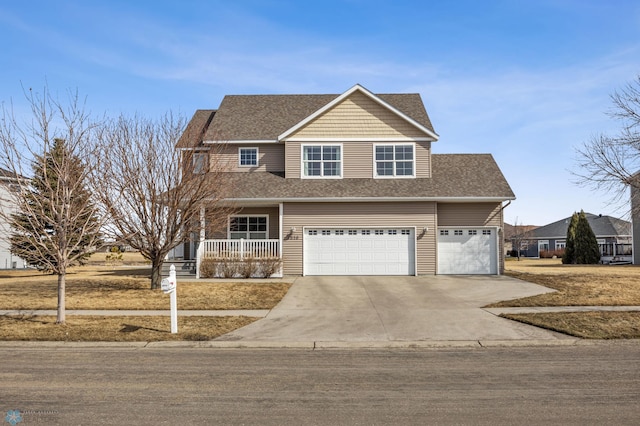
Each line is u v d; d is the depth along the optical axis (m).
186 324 12.58
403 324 12.51
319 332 11.73
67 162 12.96
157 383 7.57
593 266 30.61
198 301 16.02
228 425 5.75
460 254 22.58
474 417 5.96
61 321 12.61
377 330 11.89
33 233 13.48
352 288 18.33
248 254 21.64
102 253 56.78
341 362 9.04
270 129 25.02
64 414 6.13
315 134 23.53
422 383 7.52
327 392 7.06
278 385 7.45
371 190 22.33
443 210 22.77
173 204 17.91
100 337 11.18
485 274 22.41
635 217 19.78
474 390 7.11
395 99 27.41
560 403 6.46
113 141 17.03
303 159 23.52
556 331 11.57
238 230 23.38
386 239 22.16
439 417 5.97
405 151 23.53
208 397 6.83
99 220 13.96
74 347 10.52
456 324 12.42
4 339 11.06
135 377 7.94
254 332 11.74
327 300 16.06
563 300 15.45
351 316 13.58
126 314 14.07
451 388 7.21
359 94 23.66
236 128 25.09
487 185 22.75
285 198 21.73
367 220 22.12
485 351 9.98
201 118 27.48
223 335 11.46
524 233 58.25
